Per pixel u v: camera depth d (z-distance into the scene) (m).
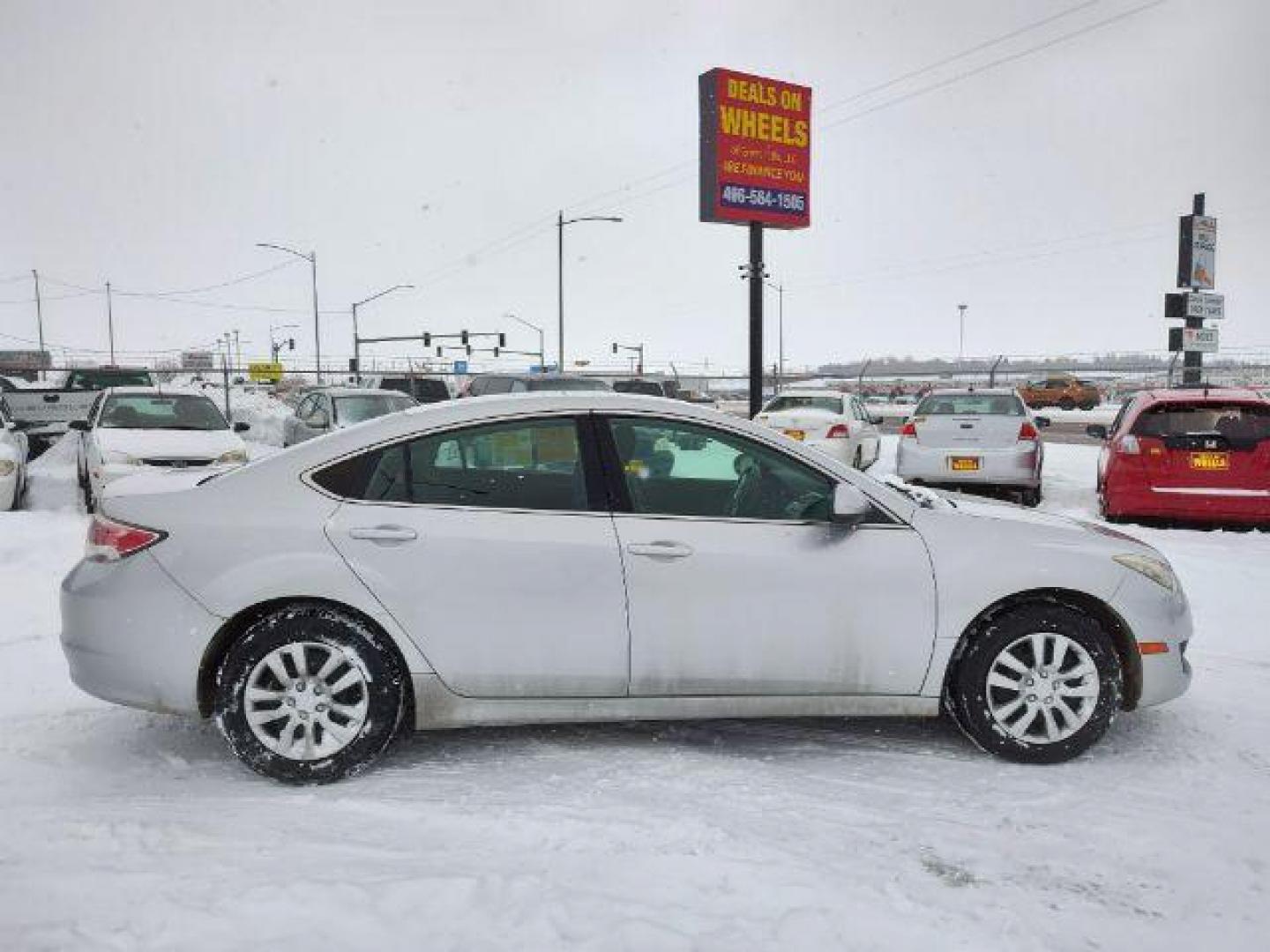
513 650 3.75
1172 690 4.03
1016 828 3.33
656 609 3.78
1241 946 2.65
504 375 18.48
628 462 3.89
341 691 3.67
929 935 2.64
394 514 3.73
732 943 2.57
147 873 2.92
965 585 3.85
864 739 4.21
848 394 15.72
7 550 7.92
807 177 24.28
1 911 2.69
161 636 3.62
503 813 3.41
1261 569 7.70
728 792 3.62
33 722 4.36
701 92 22.97
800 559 3.82
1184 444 9.23
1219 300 17.95
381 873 2.93
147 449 10.52
